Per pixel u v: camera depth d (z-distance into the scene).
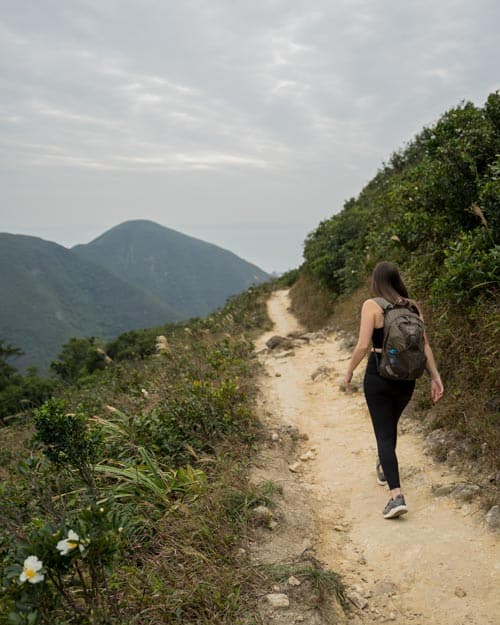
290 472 4.79
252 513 3.64
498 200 5.54
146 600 2.62
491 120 6.80
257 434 5.43
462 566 3.04
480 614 2.67
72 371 30.83
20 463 3.69
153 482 3.99
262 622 2.61
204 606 2.69
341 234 16.83
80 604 2.56
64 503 3.84
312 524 3.77
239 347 10.71
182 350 10.91
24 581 2.03
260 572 3.01
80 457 3.51
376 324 3.65
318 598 2.79
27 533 3.13
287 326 17.30
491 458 3.90
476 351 4.91
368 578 3.13
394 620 2.74
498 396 4.50
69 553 2.13
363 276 12.37
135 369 11.12
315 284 18.78
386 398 3.71
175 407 5.29
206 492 3.78
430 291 5.87
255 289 28.80
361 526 3.72
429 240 6.94
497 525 3.27
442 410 4.86
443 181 6.57
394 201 8.43
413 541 3.38
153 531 3.39
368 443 5.26
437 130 7.30
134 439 4.89
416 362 3.48
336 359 9.16
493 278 5.05
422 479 4.14
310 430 5.91
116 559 2.88
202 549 3.20
